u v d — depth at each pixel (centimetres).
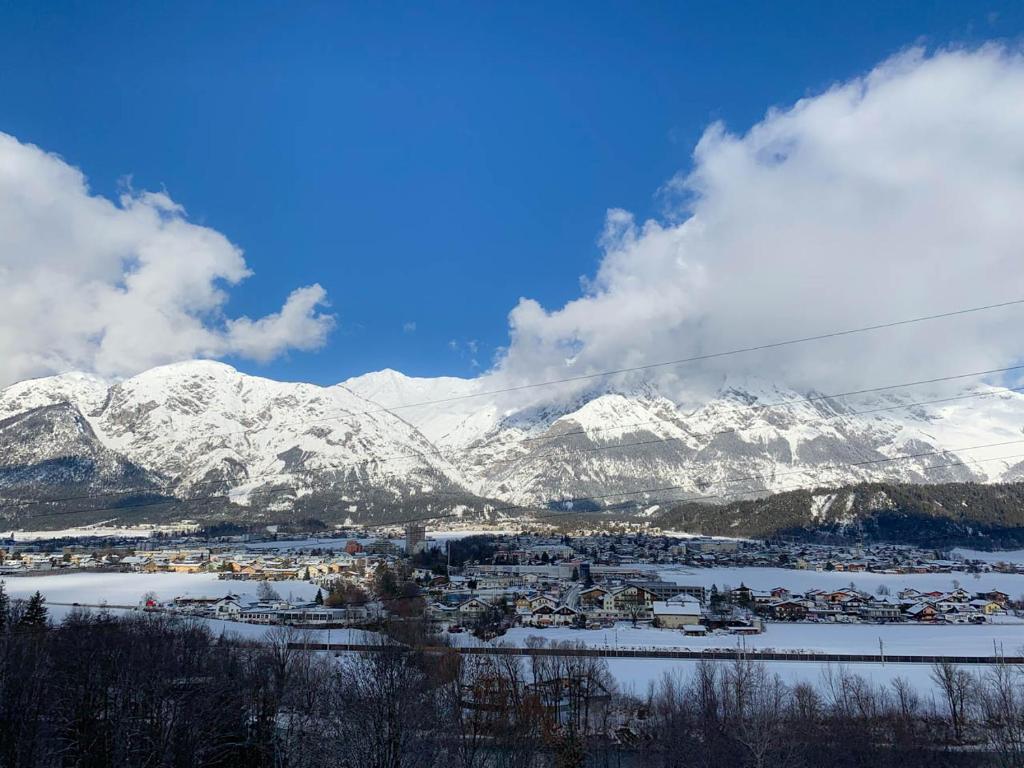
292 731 11400
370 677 12550
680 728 13125
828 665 18350
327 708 11769
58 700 11569
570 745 12150
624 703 14838
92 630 15900
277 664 14250
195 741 10662
